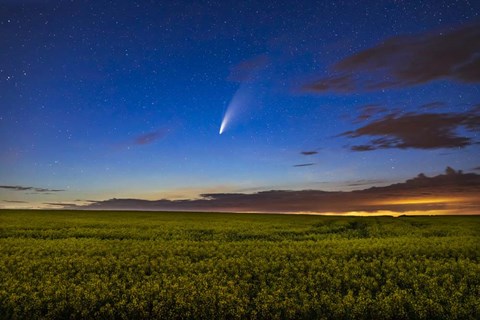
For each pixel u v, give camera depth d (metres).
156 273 17.48
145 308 13.29
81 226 40.06
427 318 12.87
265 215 67.25
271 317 12.70
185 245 26.14
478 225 46.56
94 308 13.46
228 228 39.06
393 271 18.22
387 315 12.70
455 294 14.11
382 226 45.00
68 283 15.63
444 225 46.53
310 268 18.28
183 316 12.84
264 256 21.69
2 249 23.69
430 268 18.30
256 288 15.47
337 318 12.75
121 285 15.41
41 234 33.75
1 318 12.72
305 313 12.81
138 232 35.62
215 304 13.38
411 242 28.19
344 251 23.23
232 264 19.09
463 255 22.80
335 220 54.66
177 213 70.06
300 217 62.66
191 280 16.20
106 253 22.70
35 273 17.64
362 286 15.52
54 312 12.87
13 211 66.69
